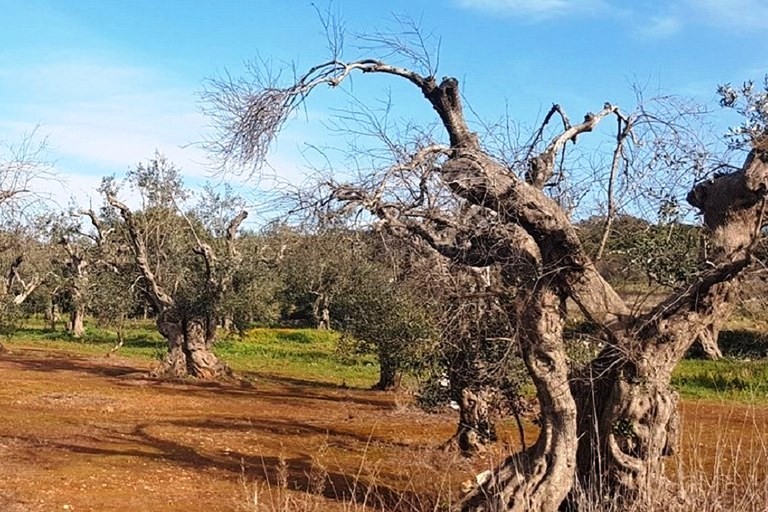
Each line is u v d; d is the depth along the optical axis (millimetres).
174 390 21281
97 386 21141
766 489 7457
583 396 8258
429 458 11469
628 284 8648
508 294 8328
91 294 34781
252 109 8734
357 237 8328
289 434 14672
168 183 29281
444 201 7973
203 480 10586
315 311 33781
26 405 17078
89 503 9258
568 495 8078
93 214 31828
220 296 24203
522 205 7840
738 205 7973
